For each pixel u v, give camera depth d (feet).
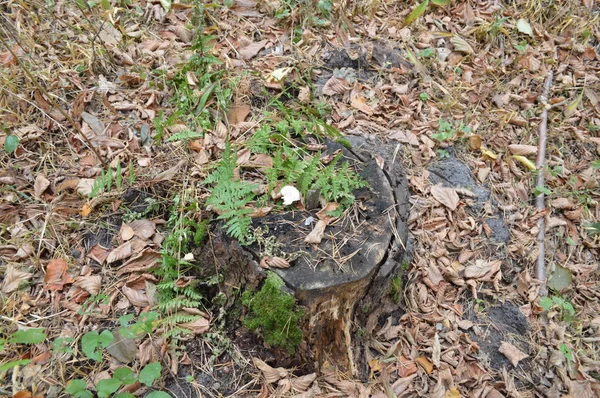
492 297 4.19
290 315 3.34
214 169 4.02
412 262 4.14
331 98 4.85
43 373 3.34
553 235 4.70
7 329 3.45
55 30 4.70
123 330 3.28
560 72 5.72
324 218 3.64
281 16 5.22
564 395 3.85
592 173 5.10
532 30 5.89
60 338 3.41
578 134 5.27
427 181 4.60
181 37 4.97
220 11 5.19
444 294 4.14
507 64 5.63
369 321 3.75
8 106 4.22
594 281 4.56
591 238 4.77
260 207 3.63
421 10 5.18
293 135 4.18
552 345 4.05
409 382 3.69
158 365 3.18
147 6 5.04
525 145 5.04
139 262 3.75
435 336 3.89
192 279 3.69
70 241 3.81
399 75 5.21
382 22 5.61
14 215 3.83
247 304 3.48
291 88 4.73
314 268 3.40
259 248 3.45
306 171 3.65
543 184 4.88
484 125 5.14
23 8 4.70
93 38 4.54
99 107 4.37
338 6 5.46
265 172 3.79
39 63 4.47
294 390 3.49
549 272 4.47
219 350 3.55
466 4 5.84
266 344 3.53
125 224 3.85
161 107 4.46
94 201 3.92
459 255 4.33
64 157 4.12
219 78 4.54
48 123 4.20
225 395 3.43
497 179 4.86
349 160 4.00
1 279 3.63
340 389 3.55
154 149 4.20
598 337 4.24
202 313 3.62
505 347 3.96
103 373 3.38
